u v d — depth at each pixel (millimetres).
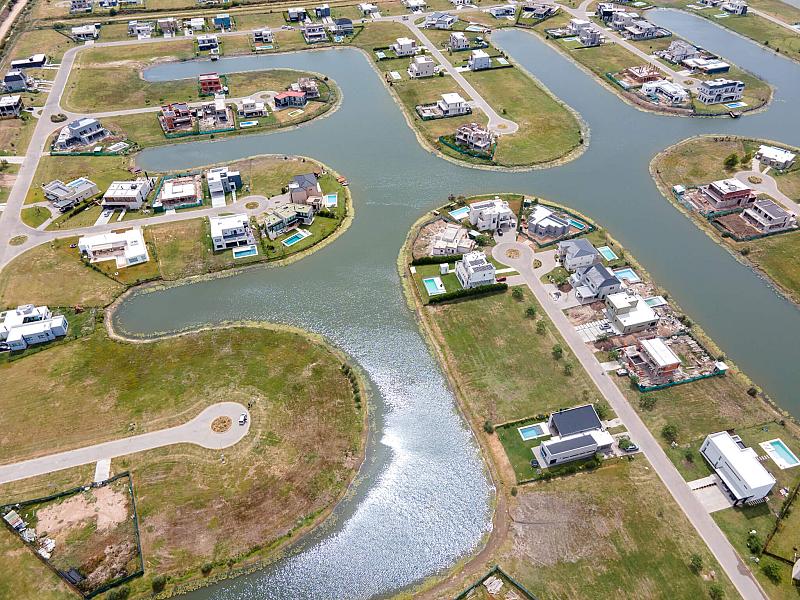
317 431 93312
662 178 156625
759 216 136375
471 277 117875
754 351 106250
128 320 115188
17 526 79812
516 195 148750
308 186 146500
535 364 103562
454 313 115188
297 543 79875
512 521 81250
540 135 177375
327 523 82250
